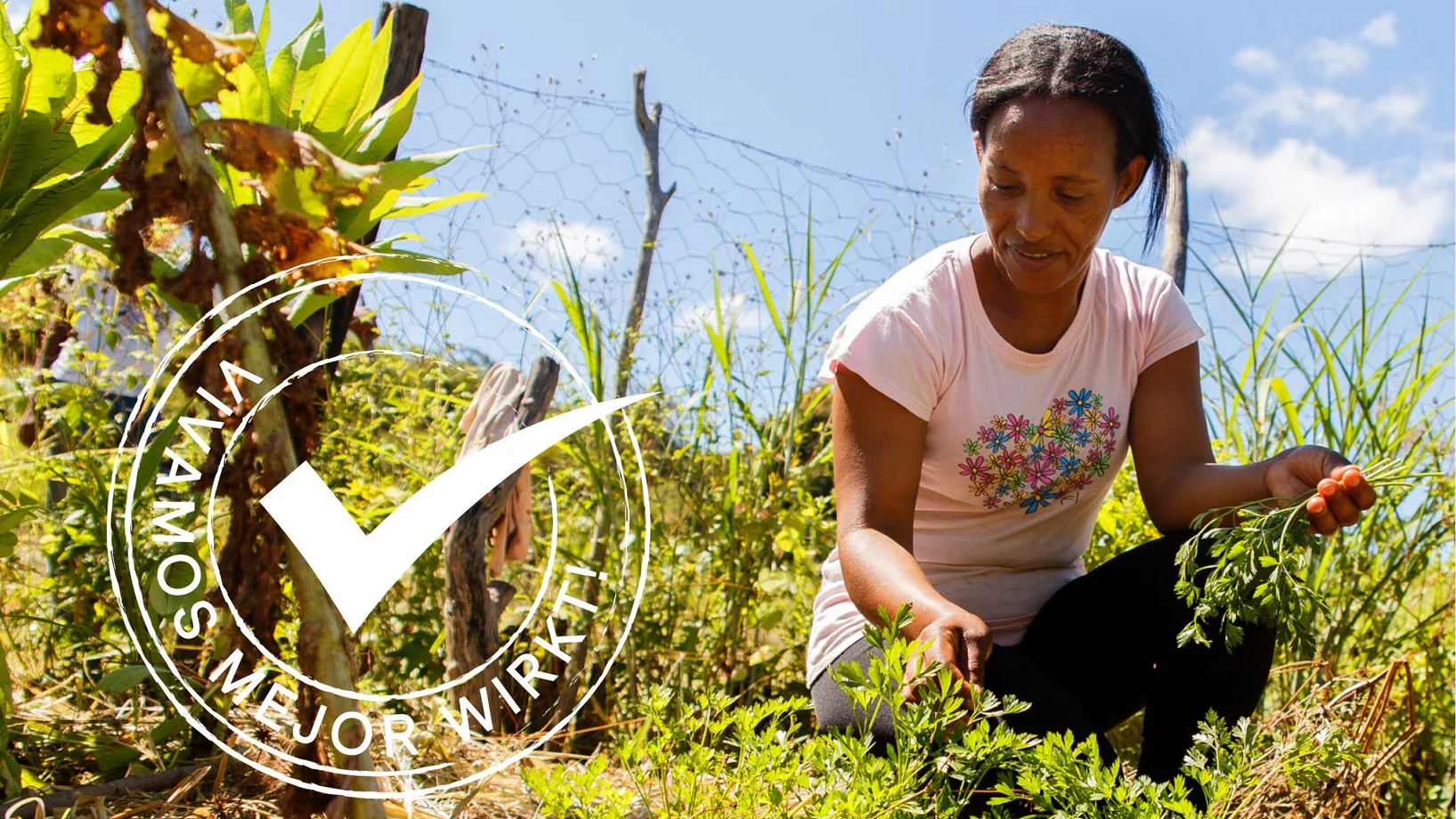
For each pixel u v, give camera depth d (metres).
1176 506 1.96
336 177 1.49
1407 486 1.66
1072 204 1.72
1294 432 3.33
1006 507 2.04
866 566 1.70
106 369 2.75
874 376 1.85
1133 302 2.04
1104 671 1.99
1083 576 2.03
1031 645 2.03
